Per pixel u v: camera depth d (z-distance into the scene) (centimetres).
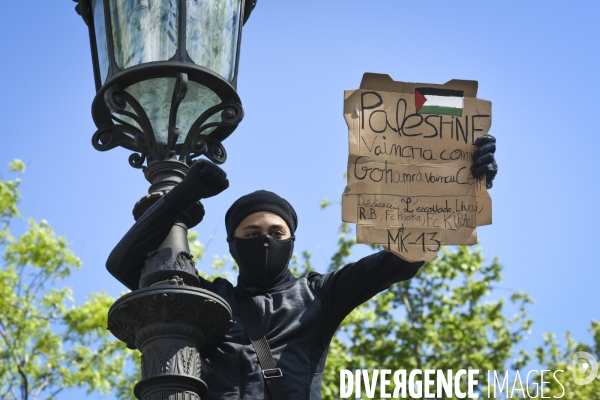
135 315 416
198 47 479
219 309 422
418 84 465
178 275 430
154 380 409
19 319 1454
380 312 1908
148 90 475
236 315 457
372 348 1877
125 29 480
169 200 434
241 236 476
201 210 464
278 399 428
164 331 415
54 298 1495
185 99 481
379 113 459
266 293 467
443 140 459
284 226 480
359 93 461
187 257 438
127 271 441
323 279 472
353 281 463
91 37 511
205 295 419
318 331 457
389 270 458
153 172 468
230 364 439
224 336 447
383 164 452
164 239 440
